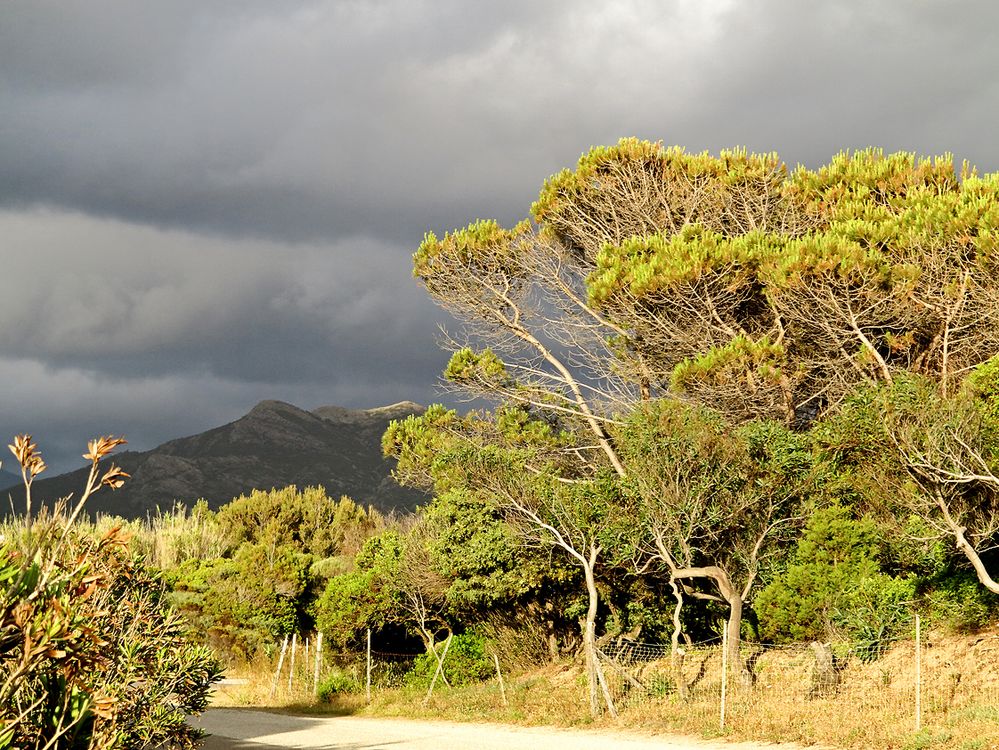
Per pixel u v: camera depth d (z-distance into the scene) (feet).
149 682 36.96
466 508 79.41
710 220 109.40
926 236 85.76
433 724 68.90
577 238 113.60
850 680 58.80
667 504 67.05
